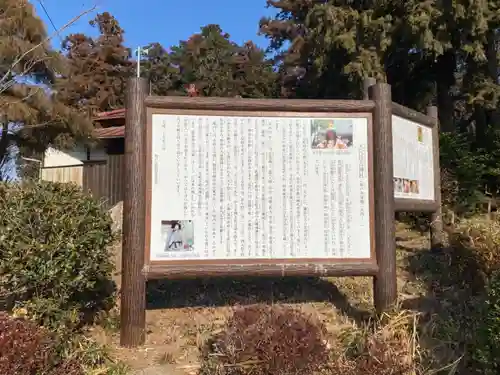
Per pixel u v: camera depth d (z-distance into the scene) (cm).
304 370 292
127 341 382
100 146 1223
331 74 1362
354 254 418
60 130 1045
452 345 355
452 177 770
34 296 346
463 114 1456
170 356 364
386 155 425
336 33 1127
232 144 411
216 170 407
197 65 2470
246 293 496
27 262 332
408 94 1330
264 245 408
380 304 414
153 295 492
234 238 405
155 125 401
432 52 1084
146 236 391
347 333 379
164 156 400
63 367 295
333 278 535
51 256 338
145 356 367
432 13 981
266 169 414
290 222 413
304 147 421
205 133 408
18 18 893
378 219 420
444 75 1245
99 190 1183
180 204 399
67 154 1486
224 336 319
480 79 1048
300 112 423
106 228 395
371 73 1066
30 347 270
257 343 295
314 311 449
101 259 386
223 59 2470
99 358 343
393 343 337
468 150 836
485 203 772
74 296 386
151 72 2534
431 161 593
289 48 1767
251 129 415
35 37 929
